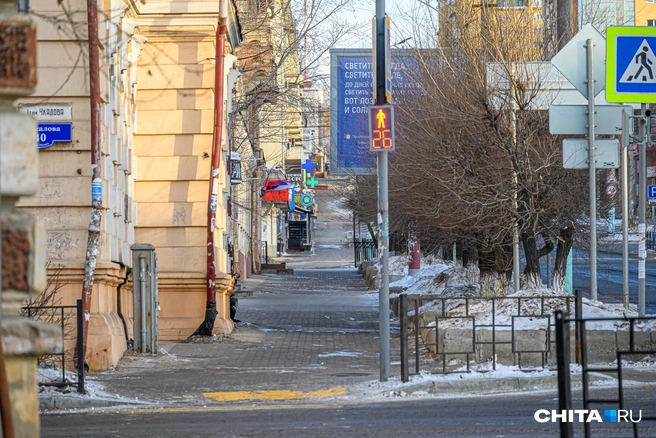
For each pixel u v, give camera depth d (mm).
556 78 23469
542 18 25531
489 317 19594
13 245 5941
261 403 15484
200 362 21156
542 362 17281
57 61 19672
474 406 14062
